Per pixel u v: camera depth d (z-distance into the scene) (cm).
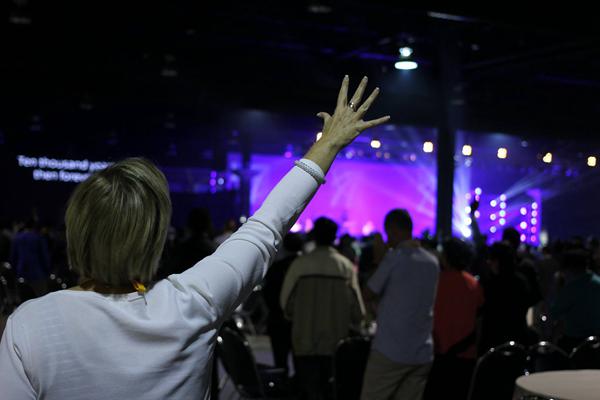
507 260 611
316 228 635
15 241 1266
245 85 2047
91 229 131
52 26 1806
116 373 123
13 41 1833
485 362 509
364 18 1694
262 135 3212
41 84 1986
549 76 2100
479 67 1934
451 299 560
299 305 621
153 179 137
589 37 919
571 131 2302
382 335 512
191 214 599
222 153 3203
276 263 790
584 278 630
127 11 1711
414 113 1952
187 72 2011
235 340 577
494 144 2866
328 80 2045
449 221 2081
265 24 1827
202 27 1792
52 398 122
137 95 2014
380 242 651
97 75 1936
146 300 131
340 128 153
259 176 3381
